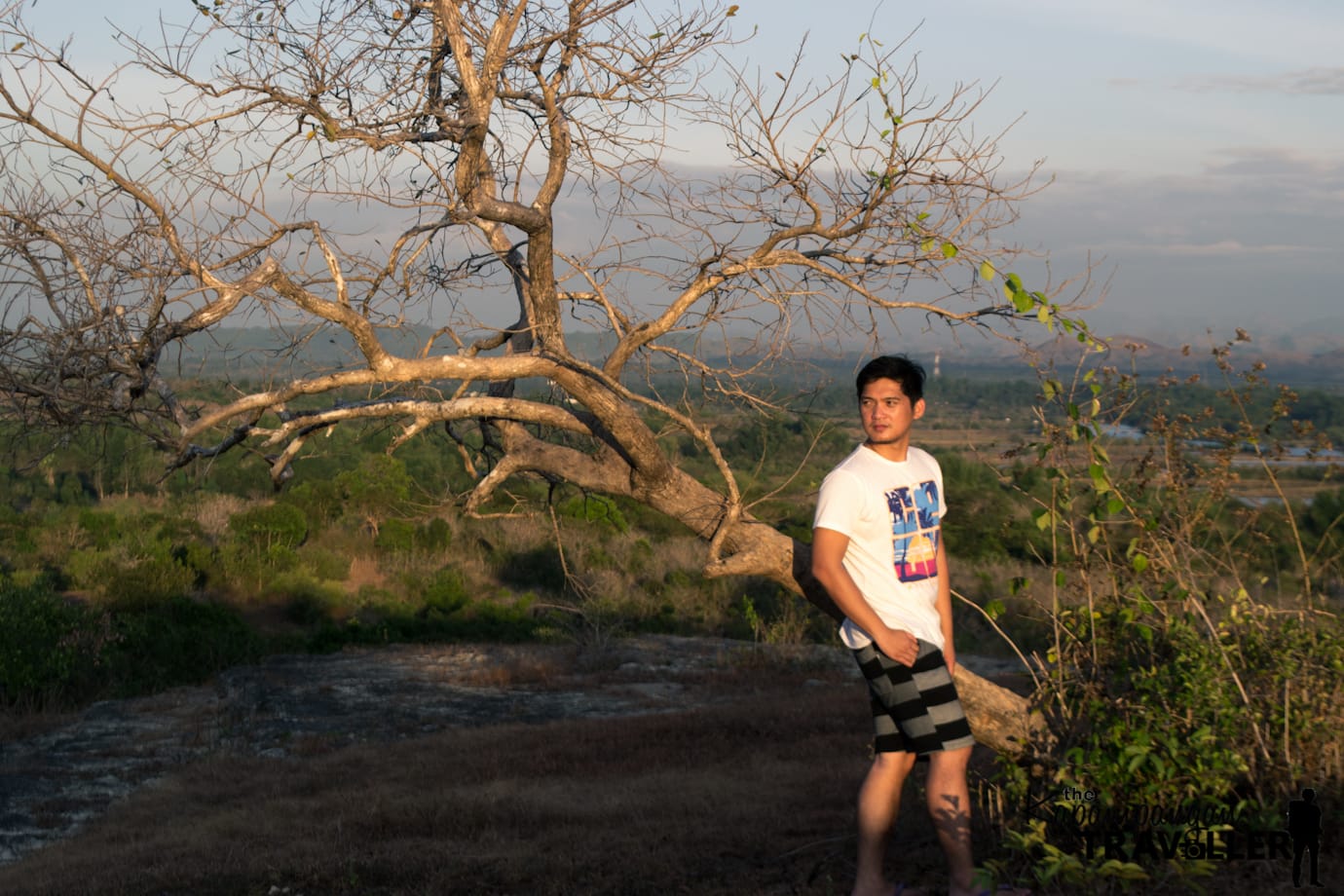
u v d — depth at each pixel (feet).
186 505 109.19
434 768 37.11
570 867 19.45
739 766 32.91
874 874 11.65
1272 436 13.88
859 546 11.41
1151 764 12.15
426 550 101.81
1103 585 14.52
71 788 40.27
